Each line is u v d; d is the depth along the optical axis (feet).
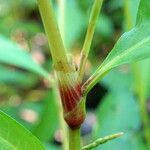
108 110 0.73
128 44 0.37
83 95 0.37
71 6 0.97
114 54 0.37
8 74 1.10
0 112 0.35
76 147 0.37
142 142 0.72
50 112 0.79
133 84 0.81
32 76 1.23
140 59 0.37
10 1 1.49
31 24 1.36
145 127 0.70
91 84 0.37
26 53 0.62
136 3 0.64
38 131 0.79
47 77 0.60
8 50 0.62
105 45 1.30
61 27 0.58
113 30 1.27
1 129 0.35
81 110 0.37
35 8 1.53
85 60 0.37
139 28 0.38
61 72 0.36
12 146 0.36
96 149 0.67
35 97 1.22
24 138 0.36
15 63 0.61
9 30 1.32
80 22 0.98
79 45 1.20
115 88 0.94
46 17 0.34
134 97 0.76
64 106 0.37
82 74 0.37
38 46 1.52
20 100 1.22
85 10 1.07
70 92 0.36
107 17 1.24
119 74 0.97
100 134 0.71
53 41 0.35
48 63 1.22
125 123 0.73
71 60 0.36
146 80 0.69
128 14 0.64
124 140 0.70
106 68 0.37
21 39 1.46
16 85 1.20
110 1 1.28
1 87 1.20
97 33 1.25
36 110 1.03
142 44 0.37
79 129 0.37
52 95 0.78
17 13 1.50
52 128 0.79
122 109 0.74
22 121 0.98
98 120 0.73
